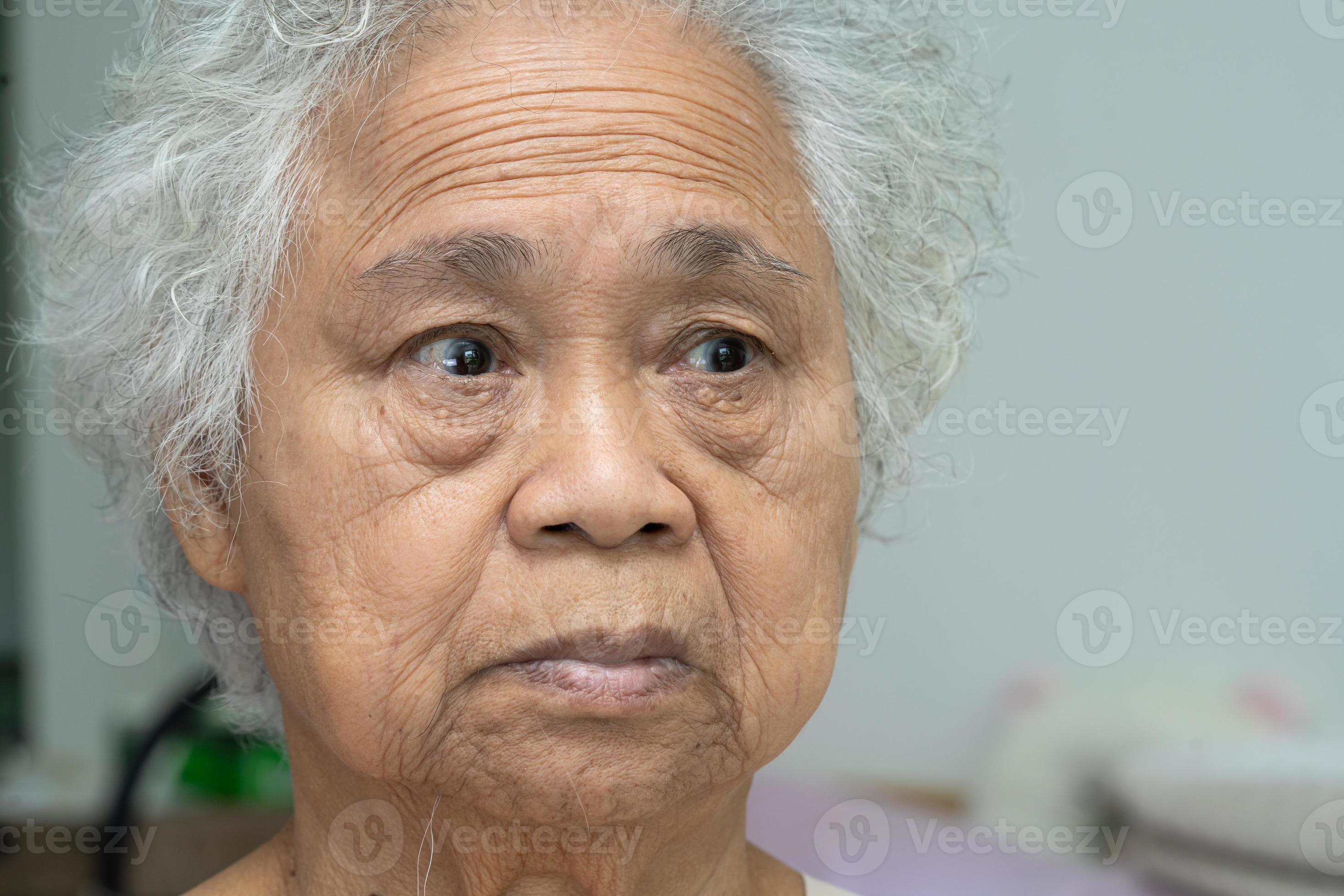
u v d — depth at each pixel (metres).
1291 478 3.44
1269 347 3.47
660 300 1.15
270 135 1.23
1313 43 3.35
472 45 1.18
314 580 1.16
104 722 4.47
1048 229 3.57
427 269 1.13
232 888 1.43
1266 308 3.46
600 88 1.18
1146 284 3.54
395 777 1.17
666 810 1.20
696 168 1.19
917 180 1.52
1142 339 3.56
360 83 1.19
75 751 4.47
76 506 4.54
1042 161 3.56
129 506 1.60
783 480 1.22
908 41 1.54
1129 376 3.57
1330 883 2.44
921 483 1.80
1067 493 3.60
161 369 1.33
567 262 1.12
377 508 1.14
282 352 1.19
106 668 4.51
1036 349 3.59
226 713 1.75
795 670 1.22
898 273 1.50
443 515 1.13
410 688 1.13
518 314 1.13
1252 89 3.42
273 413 1.20
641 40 1.21
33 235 1.77
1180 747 3.12
